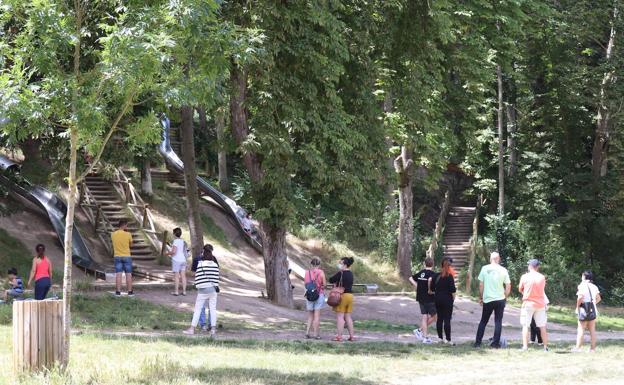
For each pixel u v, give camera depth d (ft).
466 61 101.76
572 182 156.04
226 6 72.95
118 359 40.86
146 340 51.52
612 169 158.30
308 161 75.41
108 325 61.46
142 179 123.75
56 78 35.50
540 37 136.15
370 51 90.68
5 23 40.91
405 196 128.88
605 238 156.66
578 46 154.81
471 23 101.55
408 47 90.84
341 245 138.21
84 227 105.40
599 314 127.13
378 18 88.12
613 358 54.08
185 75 39.22
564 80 150.20
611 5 148.25
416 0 88.69
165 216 122.62
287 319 77.51
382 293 112.68
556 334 85.61
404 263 130.52
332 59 77.82
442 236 157.79
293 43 75.77
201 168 155.53
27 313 34.76
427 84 92.12
